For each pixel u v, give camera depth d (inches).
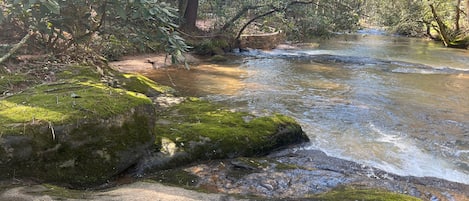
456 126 264.2
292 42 793.6
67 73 251.1
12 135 126.9
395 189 162.6
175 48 196.2
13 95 165.3
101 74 279.3
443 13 1080.2
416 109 305.6
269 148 204.5
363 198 133.5
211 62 519.5
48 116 137.6
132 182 149.4
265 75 434.0
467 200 161.0
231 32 663.8
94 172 144.3
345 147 219.0
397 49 812.0
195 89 348.8
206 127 197.6
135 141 158.9
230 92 341.1
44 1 151.6
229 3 673.6
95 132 144.3
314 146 219.5
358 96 342.0
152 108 169.9
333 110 291.7
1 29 255.9
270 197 139.4
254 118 221.5
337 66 522.3
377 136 238.2
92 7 213.8
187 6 630.5
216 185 155.7
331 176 169.9
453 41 895.1
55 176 135.3
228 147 188.2
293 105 302.7
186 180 157.6
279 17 583.5
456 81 434.6
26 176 130.0
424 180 180.2
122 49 449.4
